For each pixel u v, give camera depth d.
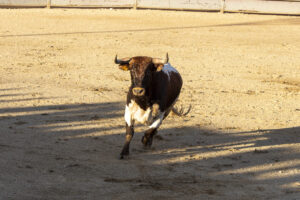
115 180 8.44
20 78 17.16
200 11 41.88
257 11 42.47
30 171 8.55
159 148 10.52
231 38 29.88
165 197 7.79
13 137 10.52
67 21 32.84
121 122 12.38
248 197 8.01
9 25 30.02
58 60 21.11
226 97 16.20
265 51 26.36
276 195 8.15
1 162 8.85
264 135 12.01
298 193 8.28
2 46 23.58
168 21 35.38
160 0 41.56
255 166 9.65
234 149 10.70
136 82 8.88
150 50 24.64
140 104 9.30
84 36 27.69
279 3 42.59
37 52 22.64
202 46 26.69
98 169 8.94
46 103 13.84
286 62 23.80
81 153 9.80
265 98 16.41
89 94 15.32
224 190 8.26
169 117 13.12
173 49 25.30
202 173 9.07
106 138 10.97
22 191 7.66
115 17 35.84
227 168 9.45
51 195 7.61
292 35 32.38
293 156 10.43
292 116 14.19
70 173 8.62
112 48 24.64
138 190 8.03
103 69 19.72
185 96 15.95
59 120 12.16
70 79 17.55
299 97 16.81
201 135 11.72
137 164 9.37
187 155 10.12
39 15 34.91
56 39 26.34
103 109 13.59
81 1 40.16
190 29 32.41
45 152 9.69
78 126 11.76
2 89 15.27
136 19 35.41
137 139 11.03
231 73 20.53
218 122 13.01
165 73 9.81
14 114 12.48
